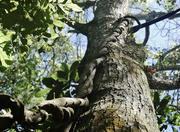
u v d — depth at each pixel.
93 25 3.49
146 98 1.84
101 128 1.38
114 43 2.64
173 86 3.08
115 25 3.19
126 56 2.39
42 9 1.78
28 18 1.75
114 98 1.71
